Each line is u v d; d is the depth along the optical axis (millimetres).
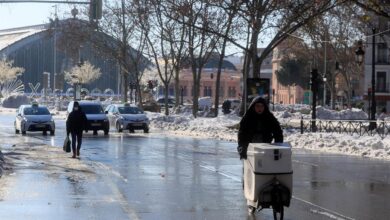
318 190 20031
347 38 93938
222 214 15234
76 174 23203
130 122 56375
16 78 173250
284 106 120625
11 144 39031
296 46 113250
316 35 94125
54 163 27203
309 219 14773
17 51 192125
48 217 14570
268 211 15688
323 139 41469
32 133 53531
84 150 35156
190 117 75312
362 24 79062
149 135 53188
